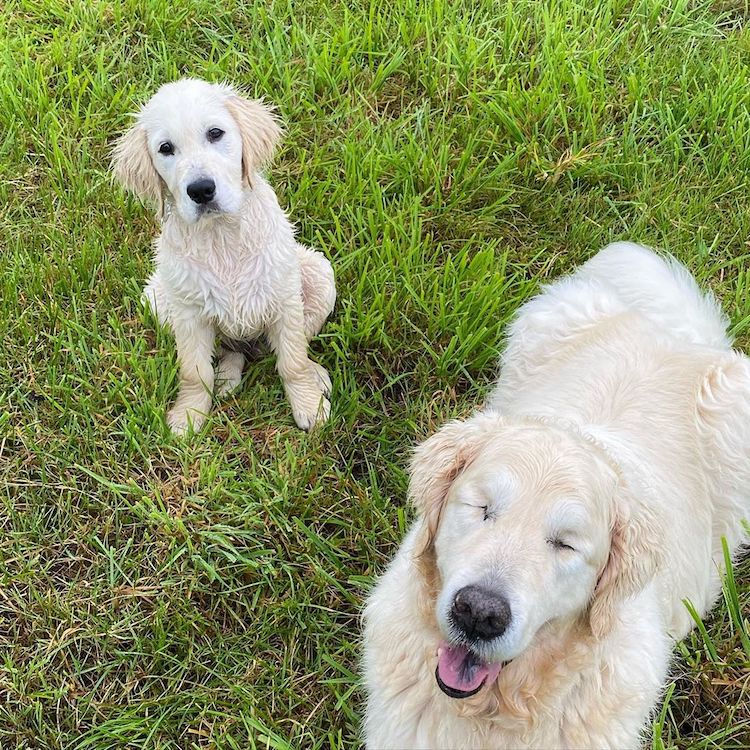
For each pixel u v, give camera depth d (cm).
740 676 92
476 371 117
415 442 110
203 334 115
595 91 142
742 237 131
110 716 91
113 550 100
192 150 103
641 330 101
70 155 135
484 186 131
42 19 154
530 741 76
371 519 103
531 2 155
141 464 108
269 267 110
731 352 101
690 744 87
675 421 93
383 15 155
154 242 122
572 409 93
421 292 120
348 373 117
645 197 132
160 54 148
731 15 162
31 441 107
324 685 93
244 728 90
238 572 100
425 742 78
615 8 157
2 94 138
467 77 145
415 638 78
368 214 124
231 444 112
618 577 71
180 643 95
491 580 63
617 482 73
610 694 77
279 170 134
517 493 67
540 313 108
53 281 121
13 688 91
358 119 140
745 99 141
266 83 141
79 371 113
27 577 98
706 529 94
